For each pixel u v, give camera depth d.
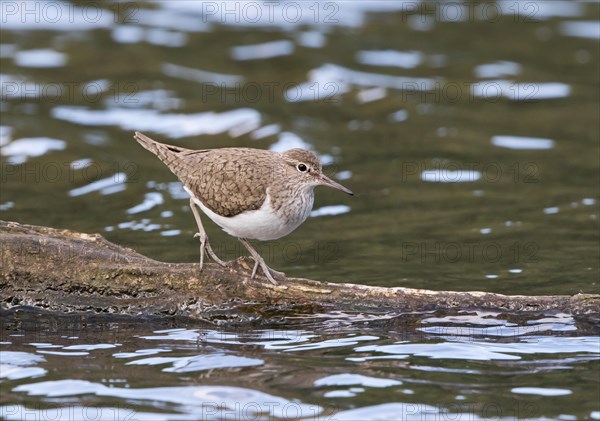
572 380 11.05
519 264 15.12
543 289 14.10
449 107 22.19
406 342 12.11
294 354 11.72
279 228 12.52
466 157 19.88
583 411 10.30
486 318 12.34
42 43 24.30
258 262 12.53
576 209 17.48
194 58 23.88
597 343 12.03
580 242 16.03
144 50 24.22
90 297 12.48
